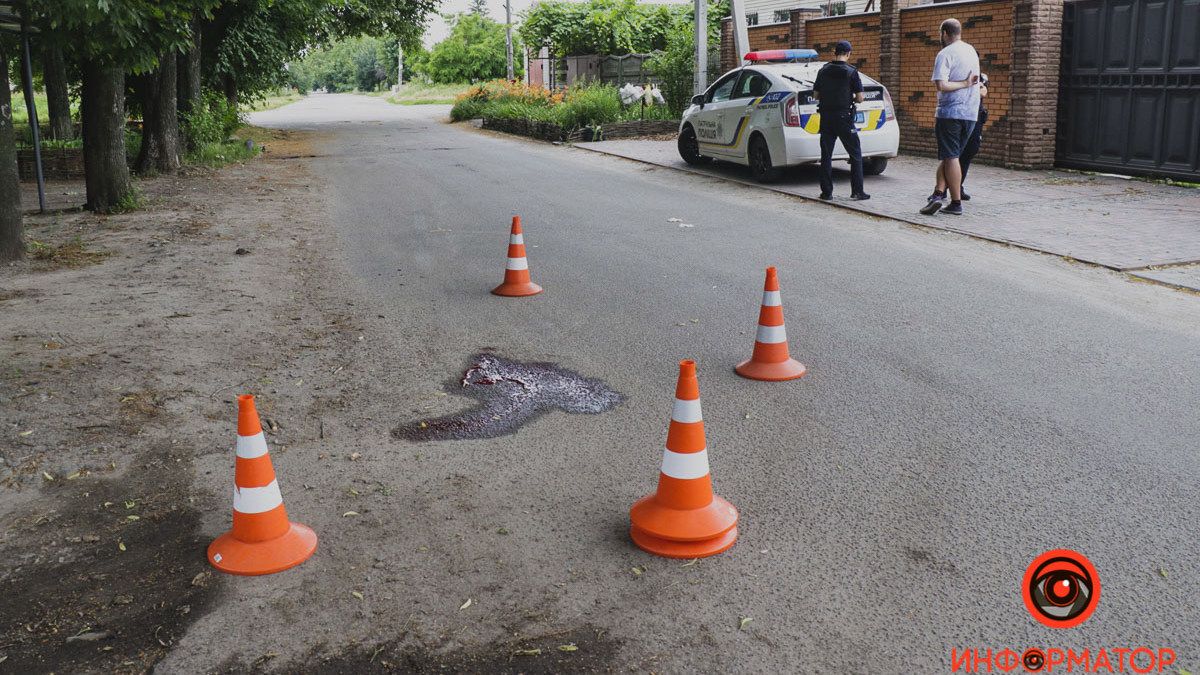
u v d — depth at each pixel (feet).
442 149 71.41
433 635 10.65
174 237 34.55
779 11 101.76
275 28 76.79
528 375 19.42
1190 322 22.43
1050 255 29.53
